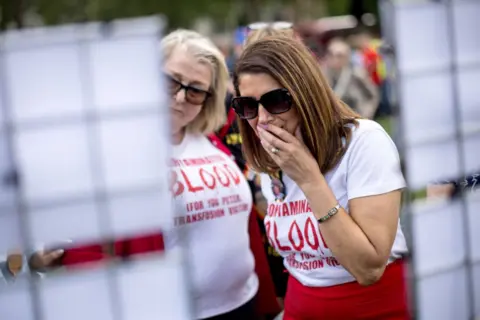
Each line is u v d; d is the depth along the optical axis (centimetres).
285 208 244
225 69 301
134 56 173
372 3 1202
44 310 178
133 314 184
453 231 207
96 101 172
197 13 2759
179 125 289
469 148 204
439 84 197
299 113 223
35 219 172
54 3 2102
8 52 167
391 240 221
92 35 170
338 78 810
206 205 283
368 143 223
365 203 220
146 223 179
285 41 230
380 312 235
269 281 322
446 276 207
